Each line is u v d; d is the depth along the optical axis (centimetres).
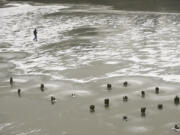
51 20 6675
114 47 4475
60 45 4691
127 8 7894
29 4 9125
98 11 7581
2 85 3250
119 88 3061
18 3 9406
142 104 2709
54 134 2298
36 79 3381
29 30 5816
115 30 5538
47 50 4466
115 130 2314
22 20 6806
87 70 3581
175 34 5050
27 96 2964
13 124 2456
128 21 6275
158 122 2405
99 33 5356
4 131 2358
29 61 4003
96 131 2314
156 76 3322
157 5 8088
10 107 2750
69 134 2292
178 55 3991
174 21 6072
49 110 2670
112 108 2656
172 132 2259
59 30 5694
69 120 2491
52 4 8988
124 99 2800
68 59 4016
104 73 3472
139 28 5612
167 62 3744
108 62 3831
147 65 3666
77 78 3359
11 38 5253
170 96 2834
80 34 5322
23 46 4734
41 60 4025
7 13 7738
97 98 2862
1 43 4941
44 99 2886
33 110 2681
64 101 2831
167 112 2553
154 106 2664
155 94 2891
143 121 2425
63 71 3584
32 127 2406
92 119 2489
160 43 4569
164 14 6844
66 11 7731
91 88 3089
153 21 6159
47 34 5419
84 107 2697
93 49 4412
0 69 3738
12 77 3466
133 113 2556
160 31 5312
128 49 4344
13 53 4381
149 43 4597
